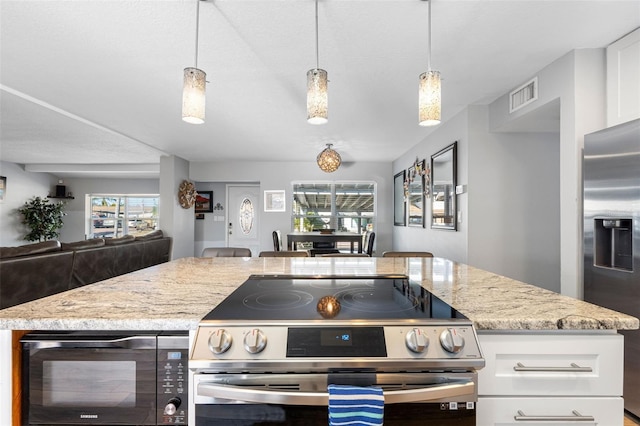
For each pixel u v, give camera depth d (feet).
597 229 6.37
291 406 2.68
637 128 5.53
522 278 10.41
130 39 6.68
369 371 2.66
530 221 10.47
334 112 11.37
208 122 12.60
